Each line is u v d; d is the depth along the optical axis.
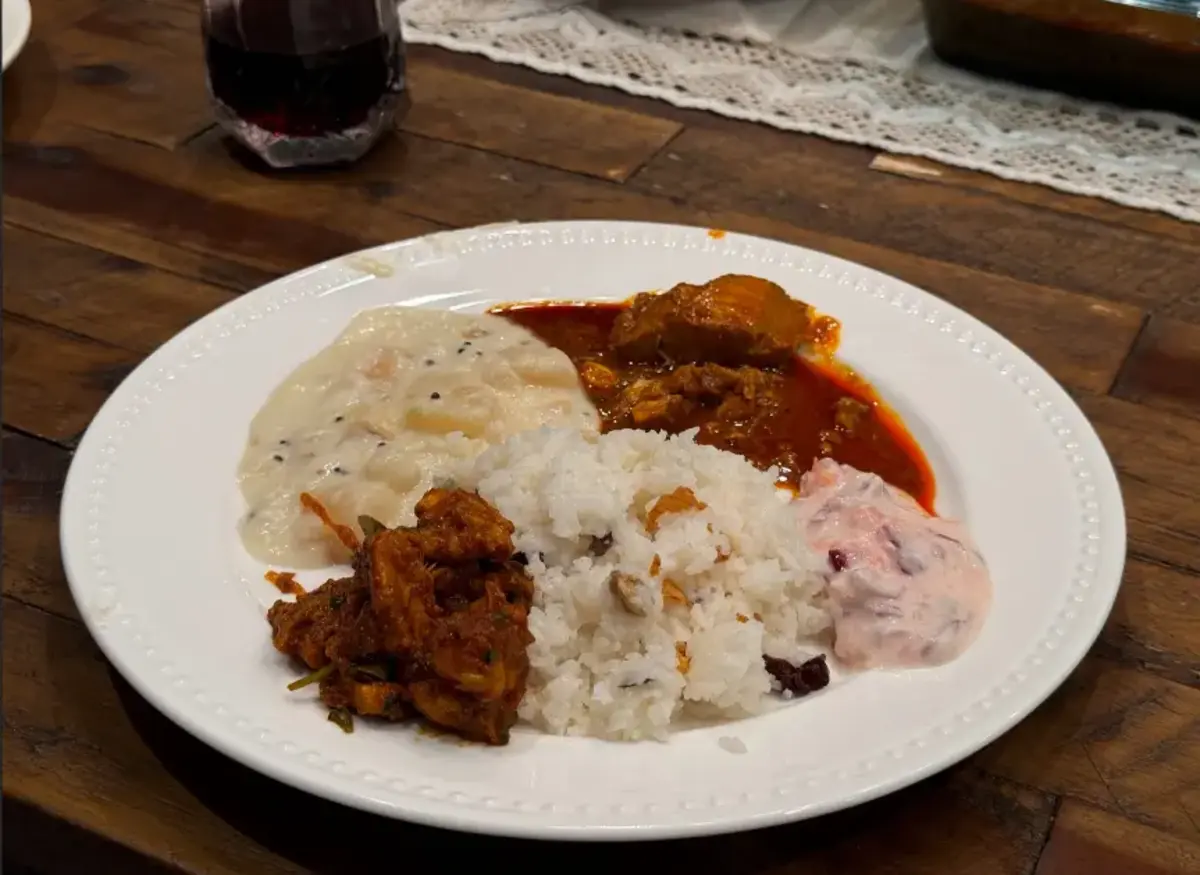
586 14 0.68
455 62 0.64
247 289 0.47
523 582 0.31
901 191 0.55
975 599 0.32
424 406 0.40
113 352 0.44
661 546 0.33
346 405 0.40
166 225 0.51
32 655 0.32
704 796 0.27
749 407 0.42
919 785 0.29
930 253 0.51
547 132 0.58
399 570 0.29
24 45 0.63
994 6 0.59
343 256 0.46
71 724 0.30
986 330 0.42
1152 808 0.29
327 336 0.43
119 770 0.29
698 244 0.47
